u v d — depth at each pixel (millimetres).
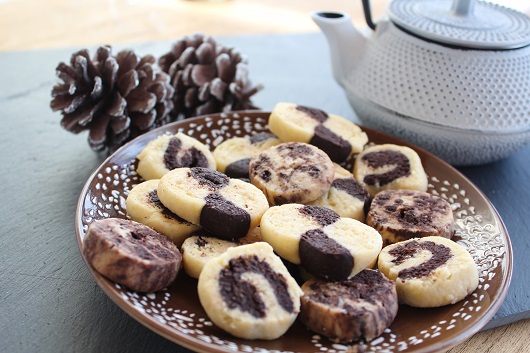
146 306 389
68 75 499
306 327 397
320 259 404
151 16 721
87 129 503
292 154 467
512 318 432
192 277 416
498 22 508
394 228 442
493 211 456
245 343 382
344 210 458
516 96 495
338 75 541
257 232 439
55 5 734
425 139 509
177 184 432
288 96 598
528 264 462
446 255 422
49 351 395
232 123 513
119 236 402
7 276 429
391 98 507
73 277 432
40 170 505
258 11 768
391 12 517
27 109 563
